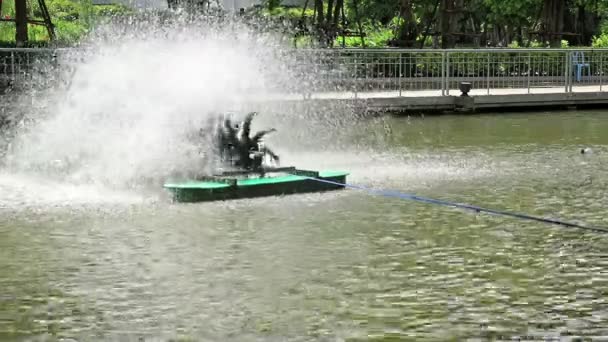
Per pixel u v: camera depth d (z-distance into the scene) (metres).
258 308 10.06
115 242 12.87
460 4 41.72
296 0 51.75
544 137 24.91
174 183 15.98
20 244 12.75
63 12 48.47
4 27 42.50
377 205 15.36
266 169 16.70
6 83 27.67
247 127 16.70
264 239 13.04
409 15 42.41
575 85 34.91
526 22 51.47
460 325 9.52
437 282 10.99
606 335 9.23
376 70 32.09
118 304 10.20
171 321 9.66
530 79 34.31
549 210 15.09
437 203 15.25
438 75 33.28
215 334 9.29
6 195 15.92
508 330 9.38
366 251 12.40
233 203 15.46
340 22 50.97
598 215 14.70
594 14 54.81
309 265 11.72
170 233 13.39
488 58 32.28
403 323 9.59
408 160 20.50
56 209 14.92
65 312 9.95
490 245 12.74
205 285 10.88
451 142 23.83
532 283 10.94
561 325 9.52
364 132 25.66
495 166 19.70
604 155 21.42
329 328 9.45
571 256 12.16
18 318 9.75
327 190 16.66
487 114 31.20
